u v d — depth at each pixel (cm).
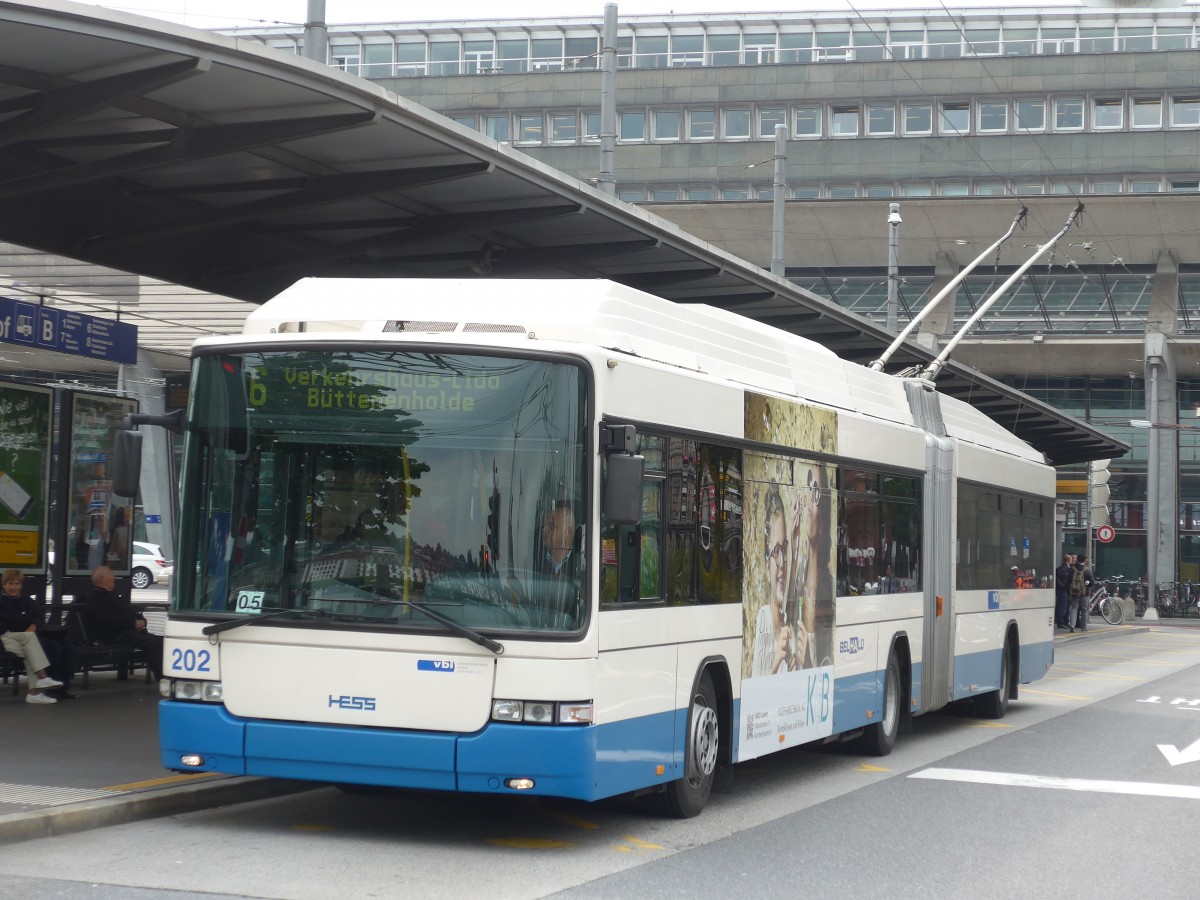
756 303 2002
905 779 1230
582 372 839
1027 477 1928
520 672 809
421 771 812
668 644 923
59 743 1147
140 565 4347
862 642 1304
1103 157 5766
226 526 858
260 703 838
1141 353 5612
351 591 834
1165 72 5762
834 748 1424
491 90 6412
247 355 866
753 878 796
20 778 972
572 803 1024
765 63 6281
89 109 1087
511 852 842
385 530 837
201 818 921
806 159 6031
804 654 1160
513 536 826
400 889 731
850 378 1338
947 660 1572
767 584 1087
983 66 5894
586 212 1508
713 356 1039
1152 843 954
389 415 845
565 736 806
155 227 1402
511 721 809
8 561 1523
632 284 1862
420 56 6762
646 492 898
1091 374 5941
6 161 1310
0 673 1485
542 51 6712
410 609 825
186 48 1041
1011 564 1847
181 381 907
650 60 6600
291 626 836
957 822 1012
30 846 814
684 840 903
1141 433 5956
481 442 836
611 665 846
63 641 1516
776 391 1135
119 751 1110
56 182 1230
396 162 1358
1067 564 4162
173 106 1182
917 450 1473
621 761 861
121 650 1557
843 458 1259
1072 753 1443
